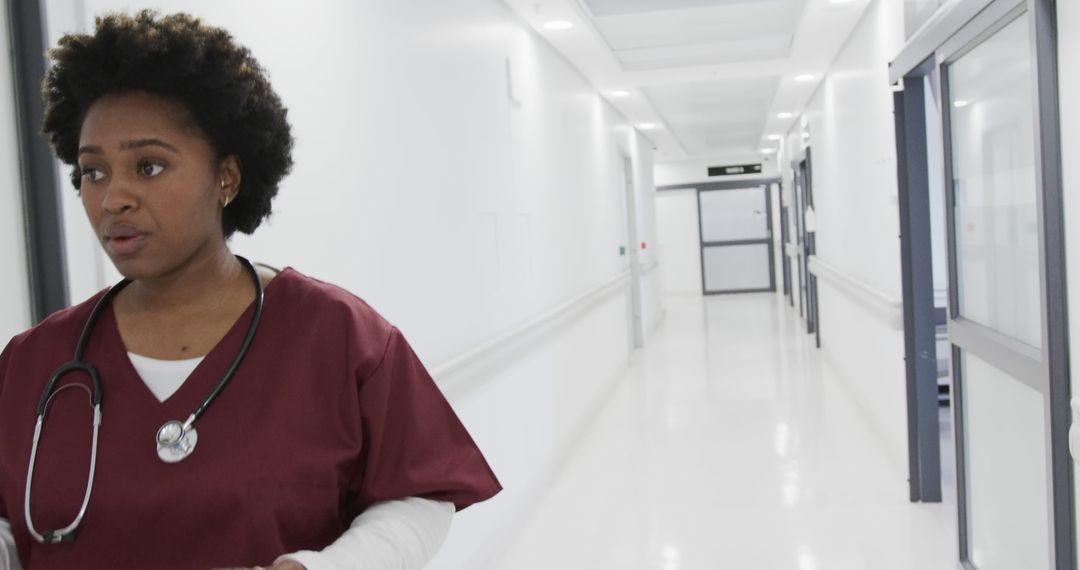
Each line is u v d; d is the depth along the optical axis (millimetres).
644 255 9578
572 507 3895
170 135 848
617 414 5824
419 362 1027
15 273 1354
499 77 3715
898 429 4133
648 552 3299
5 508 906
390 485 940
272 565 794
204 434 849
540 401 4195
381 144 2398
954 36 2689
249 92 899
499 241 3625
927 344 3715
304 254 1947
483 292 3342
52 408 872
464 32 3223
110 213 826
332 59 2119
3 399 911
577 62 5531
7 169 1341
